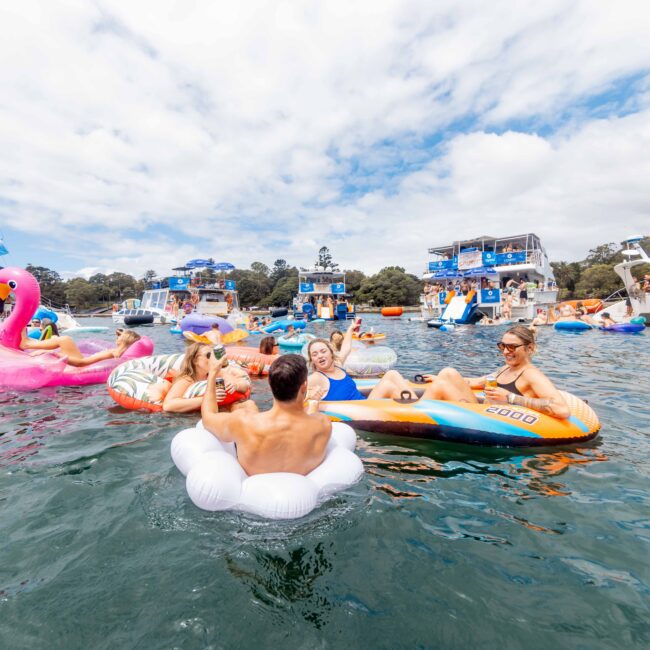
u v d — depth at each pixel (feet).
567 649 4.60
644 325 46.68
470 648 4.65
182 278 106.83
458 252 96.27
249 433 8.02
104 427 13.05
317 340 13.96
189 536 6.89
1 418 14.12
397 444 11.25
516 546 6.58
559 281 223.10
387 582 5.78
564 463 9.79
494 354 31.24
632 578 5.78
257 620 5.09
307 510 7.32
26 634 4.86
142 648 4.67
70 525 7.24
